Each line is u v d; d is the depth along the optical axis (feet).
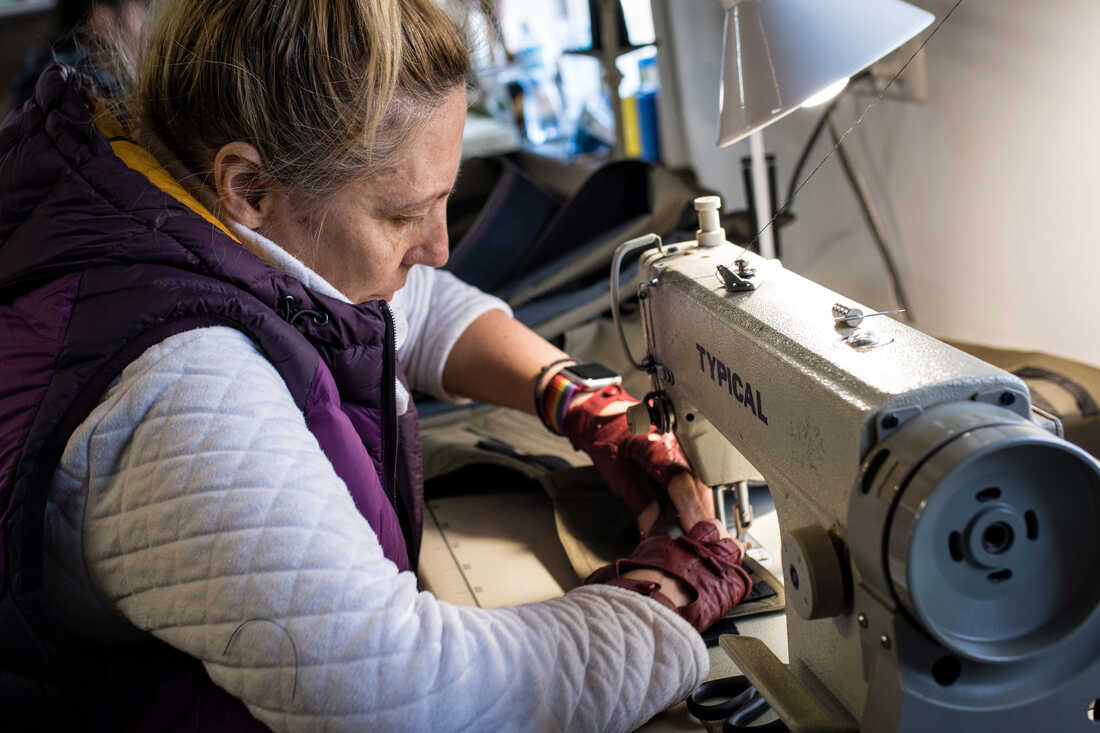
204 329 2.77
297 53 2.85
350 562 2.64
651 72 9.12
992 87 3.41
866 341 2.67
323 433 3.05
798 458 2.74
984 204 3.45
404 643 2.62
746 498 3.96
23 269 2.86
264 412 2.70
